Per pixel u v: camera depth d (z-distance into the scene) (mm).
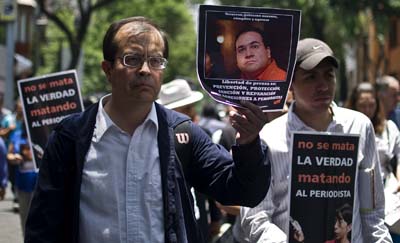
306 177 4500
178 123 3895
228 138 7805
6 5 26938
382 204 4855
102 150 3801
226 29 3863
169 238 3738
